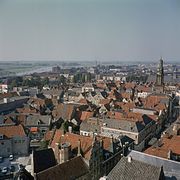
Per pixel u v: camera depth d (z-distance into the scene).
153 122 147.12
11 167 102.56
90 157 79.69
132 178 57.03
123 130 125.56
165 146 87.38
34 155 77.31
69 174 72.12
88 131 130.50
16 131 119.25
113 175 59.44
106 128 129.62
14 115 150.62
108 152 94.19
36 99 198.38
